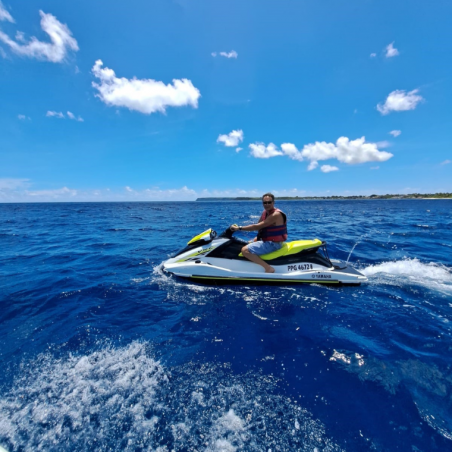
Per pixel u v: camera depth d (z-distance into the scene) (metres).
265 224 4.11
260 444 1.45
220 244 4.30
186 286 4.04
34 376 2.02
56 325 2.85
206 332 2.65
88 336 2.61
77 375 2.02
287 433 1.52
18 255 6.37
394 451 1.40
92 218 19.09
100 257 6.07
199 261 4.31
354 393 1.81
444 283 4.09
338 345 2.37
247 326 2.77
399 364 2.10
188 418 1.62
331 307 3.23
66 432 1.55
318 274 4.04
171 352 2.31
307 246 4.23
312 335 2.56
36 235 9.88
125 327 2.79
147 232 10.67
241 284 4.06
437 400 1.73
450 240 8.03
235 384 1.90
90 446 1.47
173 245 7.57
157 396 1.79
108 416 1.64
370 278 4.34
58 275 4.68
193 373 2.03
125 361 2.19
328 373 2.01
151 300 3.51
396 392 1.81
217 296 3.62
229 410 1.68
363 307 3.23
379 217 18.69
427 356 2.21
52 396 1.81
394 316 2.97
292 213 24.42
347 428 1.54
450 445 1.42
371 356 2.21
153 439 1.49
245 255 4.14
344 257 5.93
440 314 3.03
